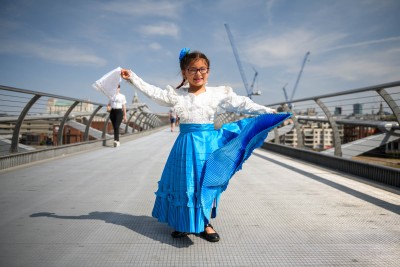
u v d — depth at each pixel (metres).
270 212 3.02
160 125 27.59
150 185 4.24
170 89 2.40
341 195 3.70
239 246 2.19
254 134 2.26
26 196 3.59
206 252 2.08
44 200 3.41
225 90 2.42
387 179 4.23
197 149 2.23
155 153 8.31
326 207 3.19
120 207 3.16
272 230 2.51
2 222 2.66
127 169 5.60
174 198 2.24
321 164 6.23
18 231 2.44
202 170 2.20
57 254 2.03
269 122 2.23
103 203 3.31
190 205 2.15
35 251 2.07
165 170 2.37
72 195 3.65
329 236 2.37
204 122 2.31
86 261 1.92
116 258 1.98
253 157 7.74
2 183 4.29
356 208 3.14
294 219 2.80
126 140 13.05
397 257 2.00
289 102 7.59
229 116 11.04
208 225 2.37
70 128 8.64
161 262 1.93
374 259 1.97
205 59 2.31
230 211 3.06
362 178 4.74
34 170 5.38
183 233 2.36
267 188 4.10
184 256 2.02
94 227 2.56
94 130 10.81
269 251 2.10
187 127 2.33
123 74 2.41
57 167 5.75
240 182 4.51
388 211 3.03
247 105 2.29
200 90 2.39
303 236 2.38
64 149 7.68
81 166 5.91
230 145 2.21
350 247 2.16
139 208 3.13
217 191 2.25
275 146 9.26
